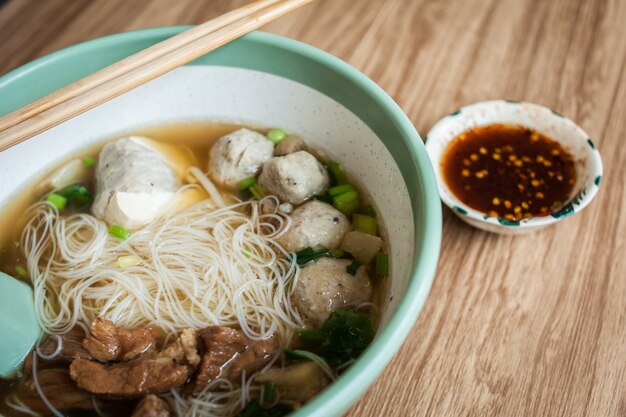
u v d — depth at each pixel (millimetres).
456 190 334
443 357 290
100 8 416
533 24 408
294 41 307
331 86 306
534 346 292
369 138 303
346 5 417
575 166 336
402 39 400
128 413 266
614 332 295
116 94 292
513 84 379
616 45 398
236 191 329
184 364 270
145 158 319
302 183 313
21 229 318
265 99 331
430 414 276
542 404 277
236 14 306
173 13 411
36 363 276
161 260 307
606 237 322
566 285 309
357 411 277
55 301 299
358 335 278
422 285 237
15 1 421
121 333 277
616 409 275
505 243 322
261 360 276
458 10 416
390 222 295
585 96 375
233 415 268
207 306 295
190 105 339
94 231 314
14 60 389
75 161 331
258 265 303
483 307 303
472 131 354
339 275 290
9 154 314
